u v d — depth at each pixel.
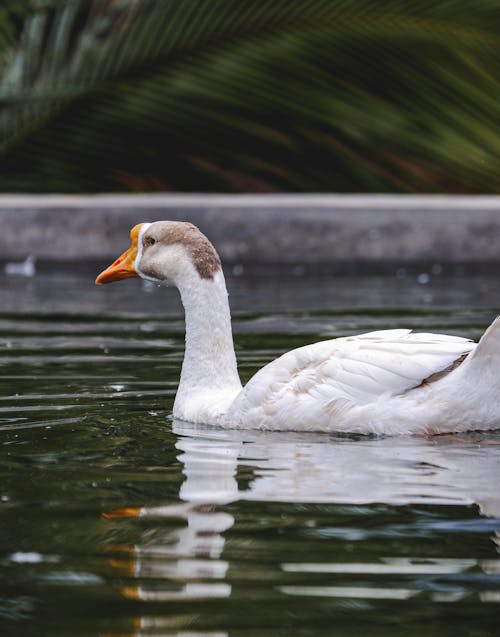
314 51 20.62
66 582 5.00
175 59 21.06
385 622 4.60
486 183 21.19
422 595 4.84
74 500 6.17
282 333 11.82
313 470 6.75
